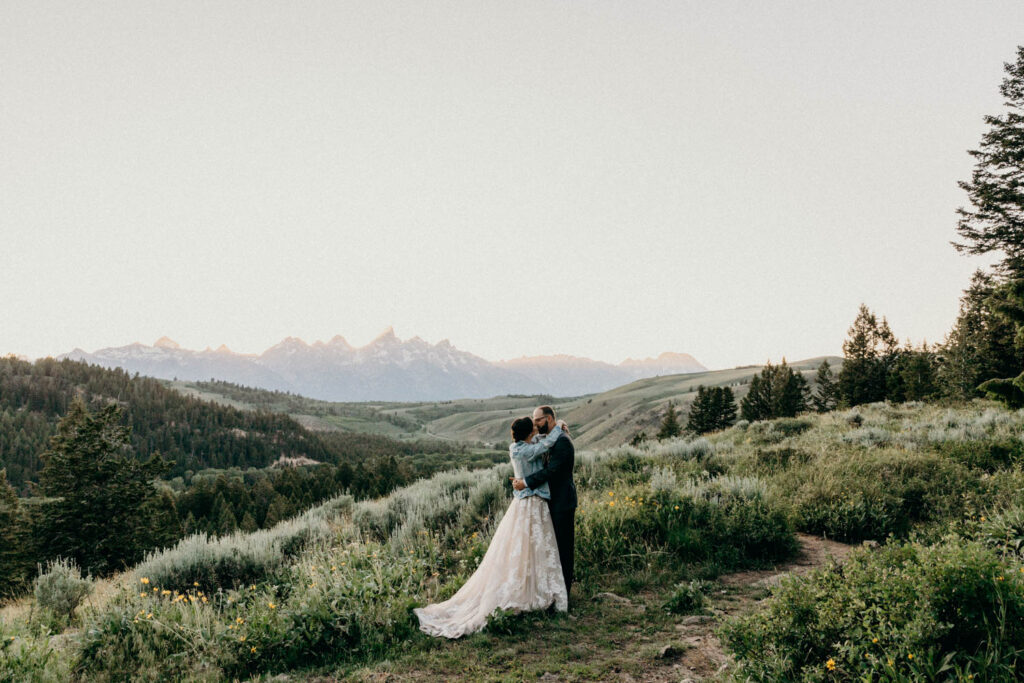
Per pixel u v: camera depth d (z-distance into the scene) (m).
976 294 30.09
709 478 11.42
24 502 32.75
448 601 5.70
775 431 23.03
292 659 4.81
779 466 12.31
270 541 9.02
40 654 4.59
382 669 4.48
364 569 6.61
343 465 82.44
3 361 190.75
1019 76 25.88
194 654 5.01
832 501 8.63
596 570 6.72
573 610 5.57
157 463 32.94
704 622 5.13
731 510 7.85
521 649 4.71
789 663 3.52
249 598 6.47
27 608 7.01
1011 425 14.44
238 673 4.71
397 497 11.07
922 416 21.81
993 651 2.96
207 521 60.75
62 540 27.45
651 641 4.79
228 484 80.75
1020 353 27.70
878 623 3.44
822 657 3.52
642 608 5.60
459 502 9.81
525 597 5.44
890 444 14.38
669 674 4.13
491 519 8.95
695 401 70.19
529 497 5.73
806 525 8.61
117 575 10.03
